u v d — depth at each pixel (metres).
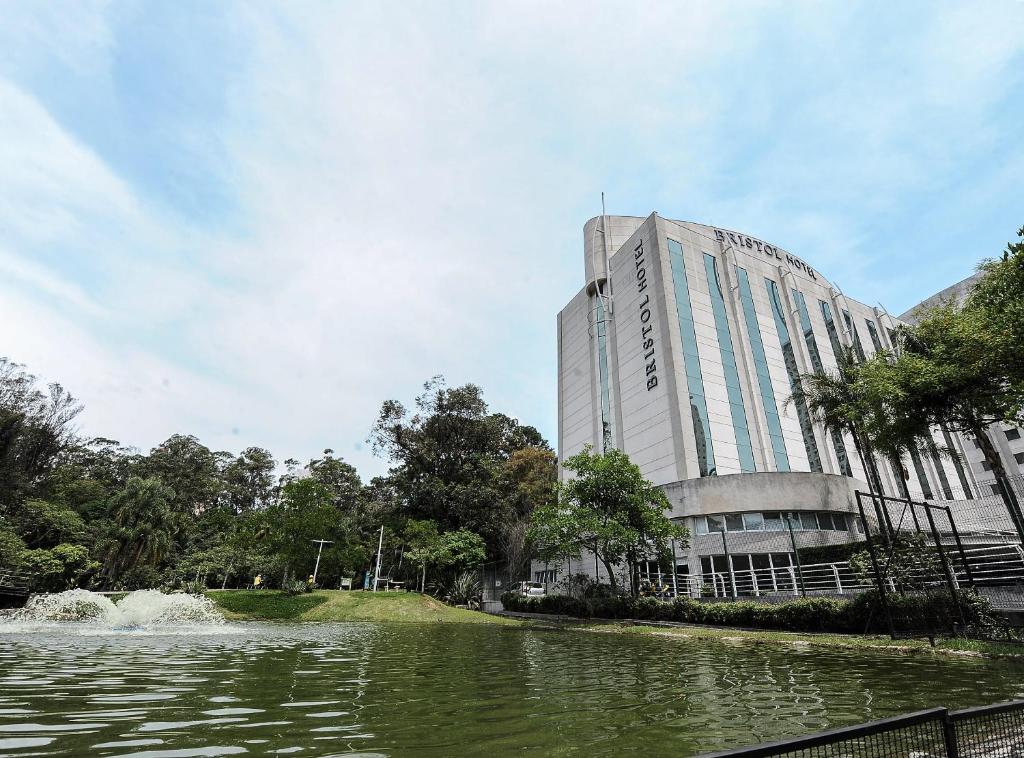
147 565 38.00
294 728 4.96
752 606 18.58
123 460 70.19
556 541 26.38
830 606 15.80
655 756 4.29
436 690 7.27
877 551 16.28
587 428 47.25
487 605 39.56
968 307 16.72
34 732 4.52
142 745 4.23
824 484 29.02
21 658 9.33
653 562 31.33
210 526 53.41
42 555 31.86
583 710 6.05
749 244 48.56
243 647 12.73
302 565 37.41
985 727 3.24
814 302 48.81
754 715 5.83
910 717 2.86
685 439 34.25
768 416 39.28
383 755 4.20
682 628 19.95
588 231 53.53
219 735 4.62
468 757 4.21
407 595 33.41
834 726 5.35
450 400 51.75
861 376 20.27
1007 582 16.11
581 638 17.30
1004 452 49.25
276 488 72.69
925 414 16.91
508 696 6.89
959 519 26.03
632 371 41.41
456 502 46.75
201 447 74.62
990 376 14.56
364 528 49.88
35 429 51.31
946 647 11.57
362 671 9.03
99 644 12.31
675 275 40.53
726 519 28.56
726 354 39.72
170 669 8.55
